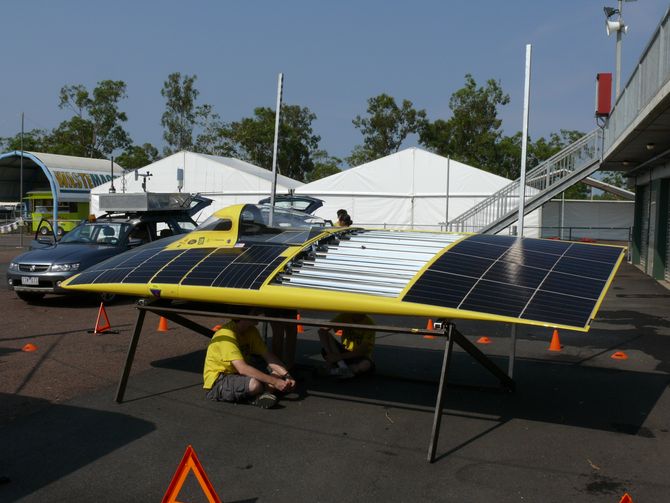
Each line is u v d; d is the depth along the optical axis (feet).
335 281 16.35
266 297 16.14
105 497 12.69
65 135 209.36
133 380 21.08
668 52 27.17
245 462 14.49
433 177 86.17
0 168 150.41
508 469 14.16
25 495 12.75
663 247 51.13
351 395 19.77
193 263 18.99
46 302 38.70
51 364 22.98
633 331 30.32
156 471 13.96
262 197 90.27
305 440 15.88
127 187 98.89
